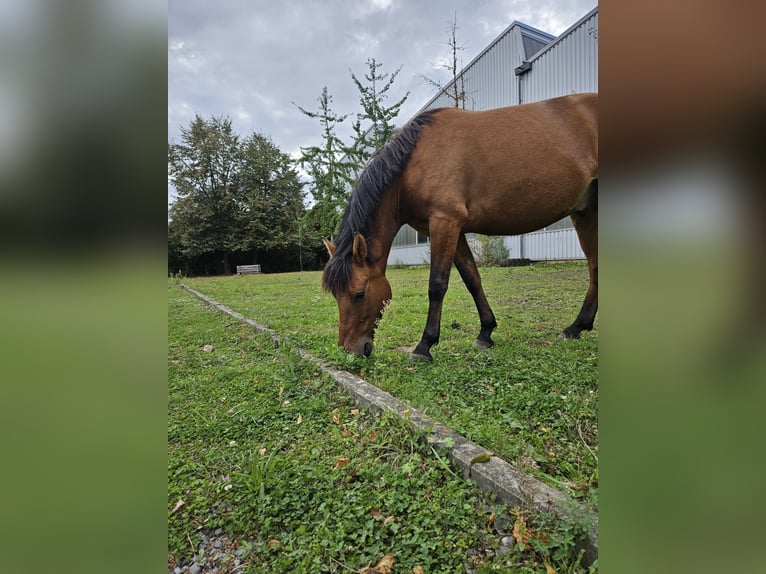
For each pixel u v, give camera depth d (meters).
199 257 22.58
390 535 1.18
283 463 1.56
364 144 11.18
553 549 1.03
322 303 6.41
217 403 2.28
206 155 21.50
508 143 2.68
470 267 3.16
